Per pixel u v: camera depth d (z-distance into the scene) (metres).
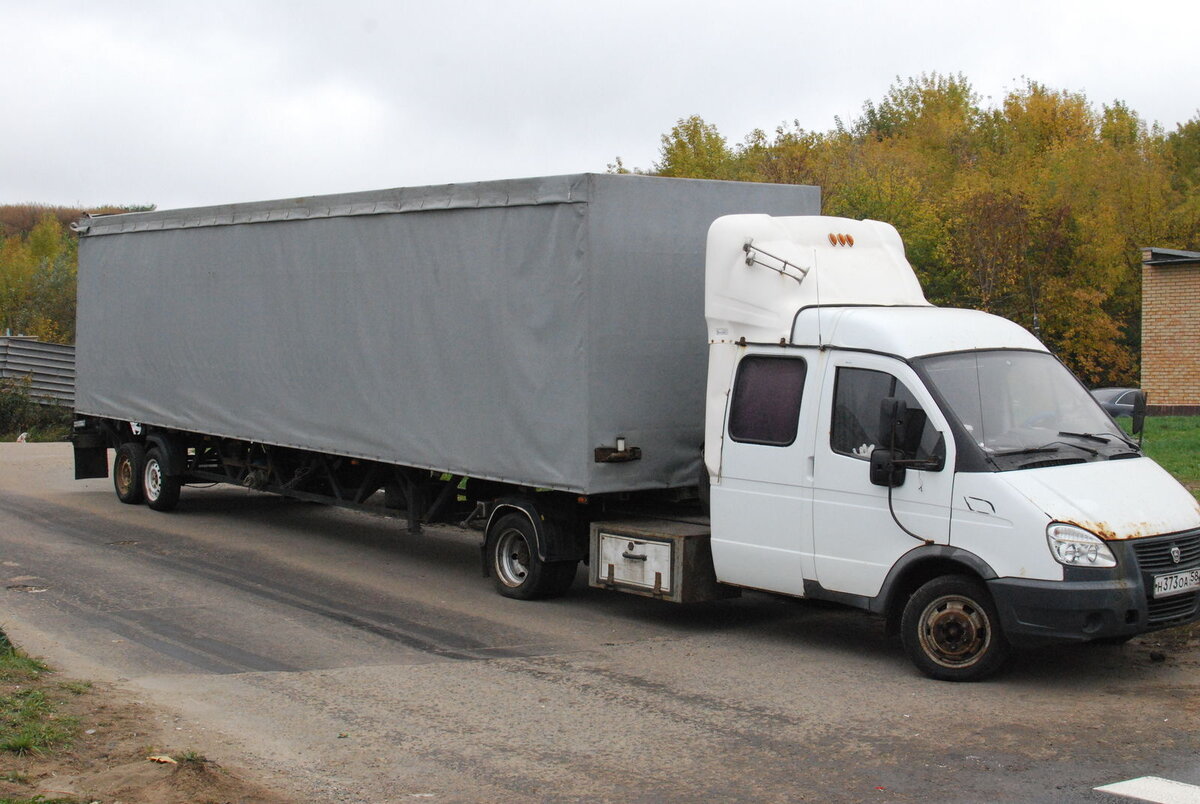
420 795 6.12
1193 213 45.94
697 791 6.14
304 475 14.16
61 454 24.44
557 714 7.55
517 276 10.55
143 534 14.78
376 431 12.27
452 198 11.19
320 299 12.95
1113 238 44.34
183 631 9.84
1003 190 45.06
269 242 13.67
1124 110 61.62
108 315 17.03
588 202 9.92
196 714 7.50
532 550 10.96
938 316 9.12
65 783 6.06
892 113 69.69
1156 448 20.23
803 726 7.26
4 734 6.70
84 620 10.15
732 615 10.64
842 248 9.78
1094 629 7.69
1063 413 8.80
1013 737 6.98
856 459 8.65
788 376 9.16
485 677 8.46
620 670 8.66
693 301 10.68
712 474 9.56
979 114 65.62
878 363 8.67
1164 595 7.92
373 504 13.38
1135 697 7.82
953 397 8.40
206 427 15.01
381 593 11.49
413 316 11.72
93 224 17.30
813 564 8.91
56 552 13.41
